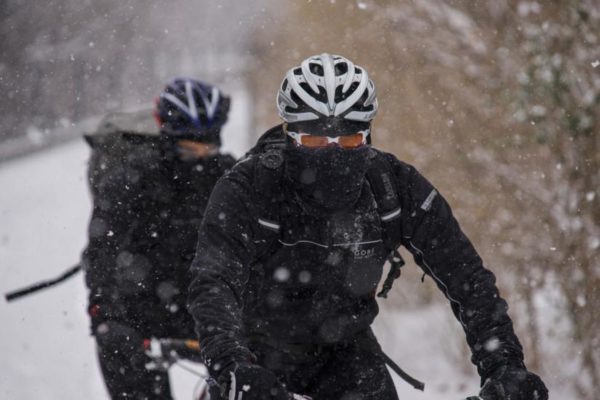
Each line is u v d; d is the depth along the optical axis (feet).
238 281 35.96
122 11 286.66
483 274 37.35
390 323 88.53
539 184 73.87
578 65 69.82
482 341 35.68
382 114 92.32
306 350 40.22
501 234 75.36
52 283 56.34
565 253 68.80
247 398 31.35
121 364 48.34
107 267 49.11
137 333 48.83
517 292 73.05
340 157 36.24
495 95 80.43
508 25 81.10
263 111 173.88
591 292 67.05
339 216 37.55
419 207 38.22
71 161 238.68
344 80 36.19
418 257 38.99
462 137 81.87
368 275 38.88
